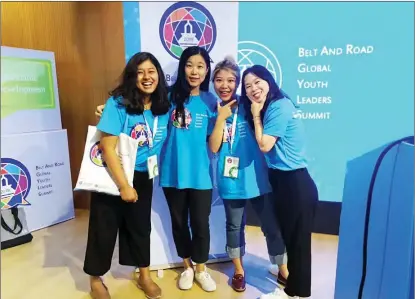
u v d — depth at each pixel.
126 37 1.99
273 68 1.86
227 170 1.90
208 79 1.89
